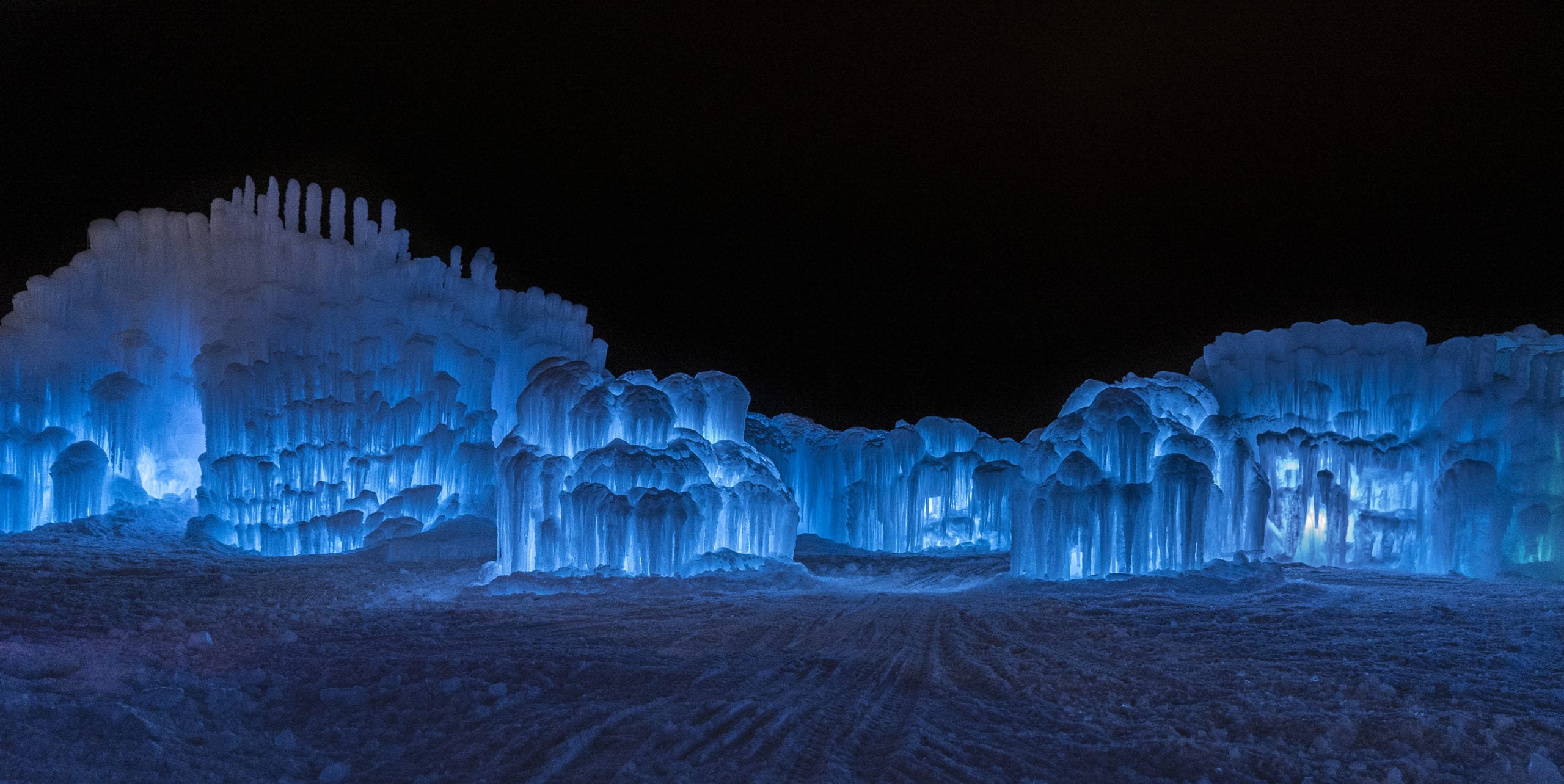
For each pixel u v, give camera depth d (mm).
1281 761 7887
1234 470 19969
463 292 25406
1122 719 9430
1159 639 13375
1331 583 18688
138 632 12781
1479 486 19594
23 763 6930
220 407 22203
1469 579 19078
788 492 21578
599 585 17672
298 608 15141
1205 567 18688
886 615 15625
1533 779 7402
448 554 20953
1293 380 22047
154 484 23719
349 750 8211
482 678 10594
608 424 19828
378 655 11750
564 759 7777
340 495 22234
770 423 31219
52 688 9086
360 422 22594
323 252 23625
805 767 7816
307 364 22625
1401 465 20719
